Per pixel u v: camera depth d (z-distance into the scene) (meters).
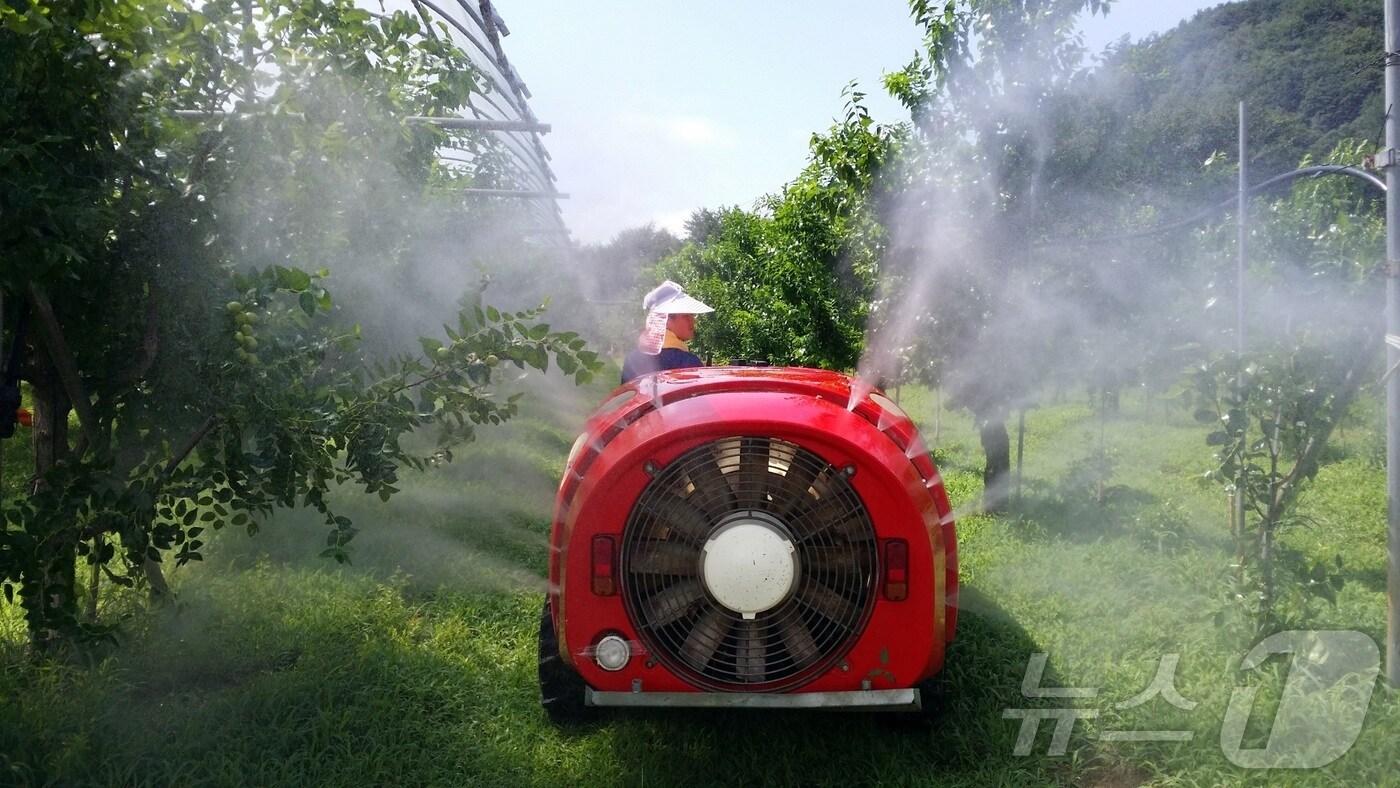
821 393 4.21
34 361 5.18
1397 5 4.67
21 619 5.42
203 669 5.07
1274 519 5.25
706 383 4.22
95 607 5.16
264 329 4.42
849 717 4.53
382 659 5.02
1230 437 5.28
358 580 6.29
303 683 4.68
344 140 5.19
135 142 4.77
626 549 3.75
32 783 3.80
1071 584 6.41
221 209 5.12
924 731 4.43
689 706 3.81
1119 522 8.10
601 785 4.02
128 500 4.33
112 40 4.47
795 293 11.93
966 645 5.23
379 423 4.51
